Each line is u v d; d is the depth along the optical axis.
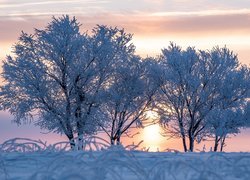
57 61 34.47
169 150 4.82
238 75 36.72
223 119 36.47
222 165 3.74
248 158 4.07
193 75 37.03
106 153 3.45
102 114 35.84
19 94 34.44
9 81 34.12
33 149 4.65
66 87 34.81
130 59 36.91
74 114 35.22
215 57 36.94
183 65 37.06
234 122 36.94
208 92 37.06
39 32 34.53
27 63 33.78
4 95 34.19
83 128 34.94
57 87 34.94
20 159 4.23
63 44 34.34
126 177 3.16
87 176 2.66
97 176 2.68
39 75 34.00
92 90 35.84
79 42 34.44
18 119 34.41
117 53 36.53
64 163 3.18
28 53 34.34
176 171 3.23
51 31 34.56
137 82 36.88
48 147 4.63
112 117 37.03
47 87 34.38
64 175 2.54
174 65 37.09
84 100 35.34
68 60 34.50
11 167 3.76
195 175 3.08
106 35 36.06
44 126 34.84
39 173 2.89
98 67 35.44
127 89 36.97
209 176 2.86
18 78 34.00
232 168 3.49
